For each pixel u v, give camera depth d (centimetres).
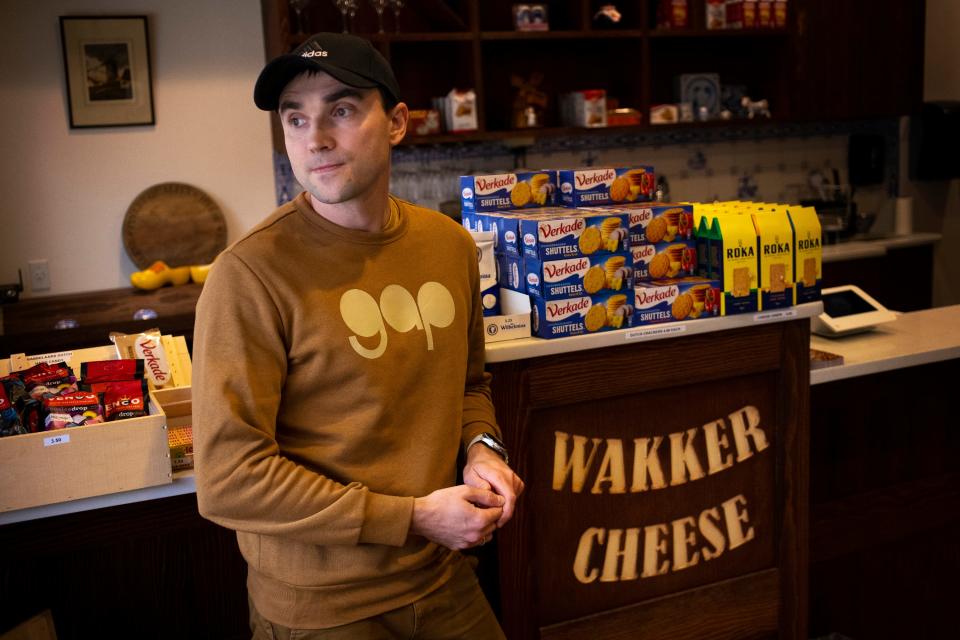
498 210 229
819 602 283
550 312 208
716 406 235
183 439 188
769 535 247
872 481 283
